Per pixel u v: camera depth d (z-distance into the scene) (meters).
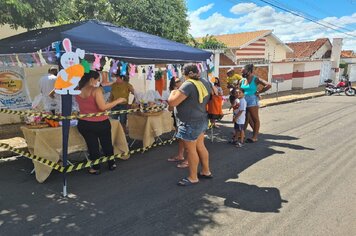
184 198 4.61
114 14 12.45
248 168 5.94
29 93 9.53
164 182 5.23
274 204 4.41
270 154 6.88
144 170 5.81
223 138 8.41
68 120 4.68
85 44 4.91
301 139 8.32
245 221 3.93
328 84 21.64
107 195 4.70
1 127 8.92
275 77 21.11
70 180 5.27
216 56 14.95
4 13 6.82
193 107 4.80
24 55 5.95
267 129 9.67
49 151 5.18
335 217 4.02
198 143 5.21
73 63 4.45
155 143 7.38
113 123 6.15
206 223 3.89
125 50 5.43
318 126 10.21
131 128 7.26
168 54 6.27
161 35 13.53
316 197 4.62
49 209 4.24
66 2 7.96
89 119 5.17
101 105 5.08
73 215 4.07
